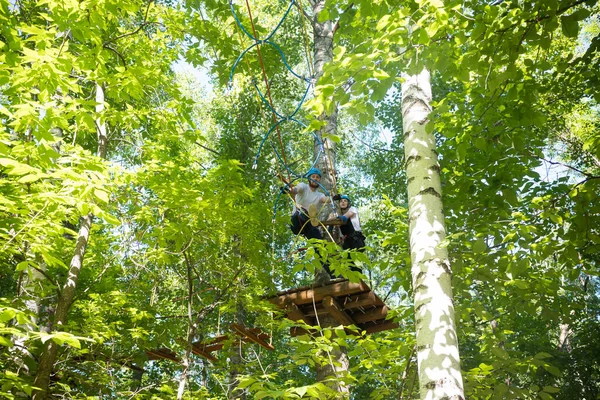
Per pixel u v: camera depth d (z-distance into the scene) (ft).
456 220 20.97
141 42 26.94
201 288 29.22
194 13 27.50
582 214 18.34
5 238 15.98
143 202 24.06
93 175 14.70
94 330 22.67
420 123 15.61
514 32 14.85
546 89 20.34
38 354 22.36
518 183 21.48
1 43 16.43
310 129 15.05
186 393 25.89
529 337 42.73
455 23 15.02
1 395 14.49
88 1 17.80
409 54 14.79
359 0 15.26
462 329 21.93
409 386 20.59
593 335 43.65
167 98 28.99
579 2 14.55
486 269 20.03
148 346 26.63
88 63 18.33
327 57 29.40
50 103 14.88
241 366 27.02
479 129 18.93
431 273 13.61
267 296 24.34
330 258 19.97
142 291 28.66
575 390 42.34
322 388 14.52
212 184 23.03
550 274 20.45
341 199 23.81
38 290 22.07
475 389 19.17
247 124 48.98
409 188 15.02
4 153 13.94
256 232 25.52
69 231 15.74
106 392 24.66
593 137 20.74
